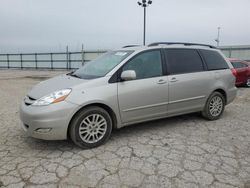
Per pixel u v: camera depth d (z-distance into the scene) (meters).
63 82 4.17
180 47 5.11
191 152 3.85
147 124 5.23
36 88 4.25
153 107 4.55
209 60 5.47
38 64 26.52
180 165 3.44
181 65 4.97
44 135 3.69
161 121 5.45
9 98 8.57
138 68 4.44
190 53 5.21
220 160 3.58
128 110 4.28
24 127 3.96
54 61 25.41
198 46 5.46
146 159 3.62
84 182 3.02
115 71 4.19
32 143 4.22
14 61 28.23
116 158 3.65
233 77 5.82
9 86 12.20
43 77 17.50
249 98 8.48
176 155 3.75
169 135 4.59
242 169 3.32
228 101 5.78
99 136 4.09
